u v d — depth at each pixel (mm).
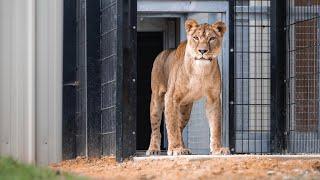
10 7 16250
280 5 16750
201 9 18469
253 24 18281
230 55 16562
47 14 16469
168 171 12594
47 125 16484
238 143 18078
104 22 15859
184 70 15547
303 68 16969
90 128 16062
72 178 10227
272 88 16734
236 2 18219
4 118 16203
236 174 11797
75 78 16734
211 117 15680
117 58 14570
